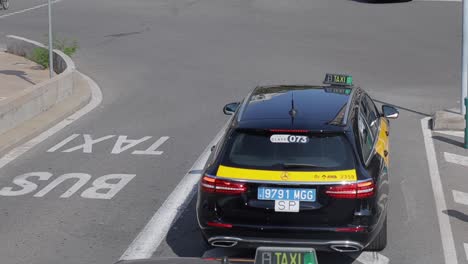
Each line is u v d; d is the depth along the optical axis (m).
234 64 43.12
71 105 31.31
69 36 54.69
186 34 54.62
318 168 13.98
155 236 17.14
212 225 14.24
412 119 29.58
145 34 54.94
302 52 46.56
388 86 36.69
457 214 18.58
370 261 15.58
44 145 25.47
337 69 41.16
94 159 23.69
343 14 61.84
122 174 22.03
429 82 37.69
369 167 14.53
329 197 13.82
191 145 25.44
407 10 62.88
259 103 16.02
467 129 24.83
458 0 67.94
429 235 17.19
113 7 69.69
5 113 26.22
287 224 13.91
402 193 20.22
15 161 23.48
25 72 42.47
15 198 19.92
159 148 25.05
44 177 21.78
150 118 29.86
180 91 35.75
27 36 55.06
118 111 31.25
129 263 8.55
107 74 40.72
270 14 63.09
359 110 16.14
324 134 14.30
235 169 14.20
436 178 21.59
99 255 16.09
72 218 18.38
